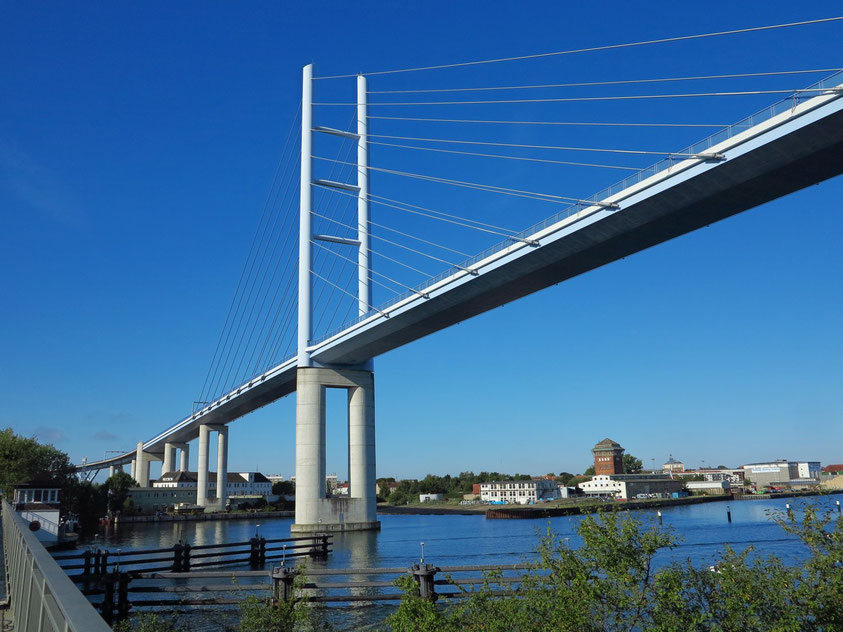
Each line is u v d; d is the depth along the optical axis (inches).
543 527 4210.1
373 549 2778.1
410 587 757.3
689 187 2172.7
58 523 2576.3
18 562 472.7
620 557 603.5
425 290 3112.7
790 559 1856.5
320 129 4097.0
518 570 1200.8
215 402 5639.8
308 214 3996.1
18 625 418.9
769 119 1927.9
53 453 4475.9
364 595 1444.4
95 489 5201.8
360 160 4133.9
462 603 729.6
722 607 579.5
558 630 589.3
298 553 2448.3
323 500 3742.6
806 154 1958.7
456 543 3041.3
